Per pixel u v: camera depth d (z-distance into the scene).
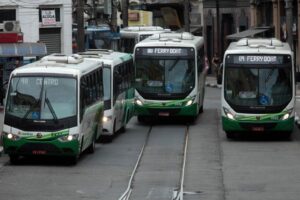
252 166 35.06
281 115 42.94
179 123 52.69
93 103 38.31
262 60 43.22
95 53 46.16
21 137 34.28
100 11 99.69
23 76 34.81
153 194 28.28
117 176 32.47
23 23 69.12
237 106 43.09
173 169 34.38
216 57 98.12
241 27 102.00
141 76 50.47
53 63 36.44
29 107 34.44
